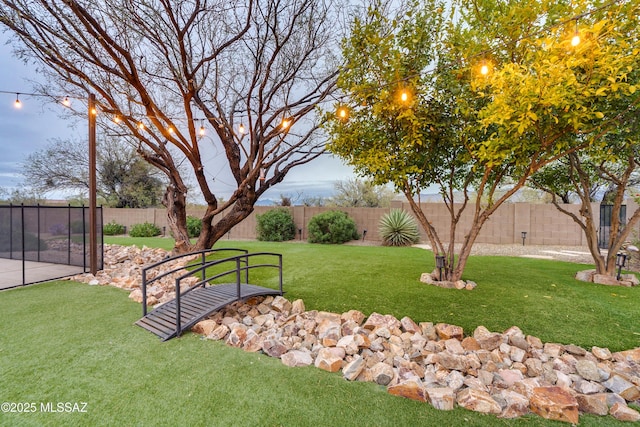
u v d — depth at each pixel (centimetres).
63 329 315
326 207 1174
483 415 187
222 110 701
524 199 1439
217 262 335
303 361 250
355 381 225
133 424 179
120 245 939
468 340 276
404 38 386
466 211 1025
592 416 187
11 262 730
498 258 678
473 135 392
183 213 769
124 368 240
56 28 505
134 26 531
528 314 328
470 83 359
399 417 186
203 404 198
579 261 645
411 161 430
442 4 380
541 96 268
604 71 265
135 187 1644
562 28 293
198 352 269
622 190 464
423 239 1058
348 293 409
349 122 450
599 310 338
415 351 266
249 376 231
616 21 261
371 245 980
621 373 229
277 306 363
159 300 409
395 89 382
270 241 1130
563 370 238
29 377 226
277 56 636
